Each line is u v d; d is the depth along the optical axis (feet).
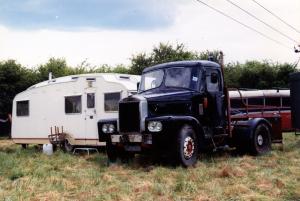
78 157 41.78
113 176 29.58
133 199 22.58
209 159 36.40
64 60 99.35
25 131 54.90
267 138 40.34
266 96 60.39
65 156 41.42
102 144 45.68
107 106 45.57
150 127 32.17
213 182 26.04
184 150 32.40
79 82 48.26
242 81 105.19
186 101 34.60
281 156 38.09
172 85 36.11
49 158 40.57
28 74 87.10
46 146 45.39
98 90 46.42
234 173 28.68
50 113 51.49
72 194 24.27
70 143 48.67
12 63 83.56
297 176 27.81
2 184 27.04
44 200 22.67
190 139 33.06
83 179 28.17
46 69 91.86
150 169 31.94
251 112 43.57
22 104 55.52
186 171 30.48
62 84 50.21
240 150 39.40
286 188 24.40
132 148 33.53
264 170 29.84
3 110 82.23
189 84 35.55
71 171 32.09
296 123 48.11
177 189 24.61
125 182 27.07
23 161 37.70
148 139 32.22
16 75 83.30
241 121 39.86
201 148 34.60
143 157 38.19
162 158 36.58
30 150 50.60
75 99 48.55
